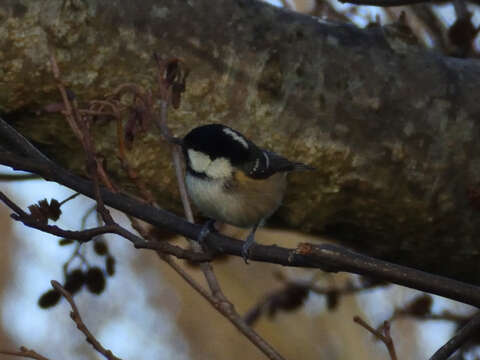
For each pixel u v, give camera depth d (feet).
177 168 15.96
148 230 20.13
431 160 18.76
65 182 14.46
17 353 12.25
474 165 18.93
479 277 20.31
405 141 18.66
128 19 17.62
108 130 17.95
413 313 22.94
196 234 14.67
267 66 18.38
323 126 18.39
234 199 17.37
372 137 18.56
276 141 18.33
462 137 18.89
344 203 19.02
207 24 18.24
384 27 19.71
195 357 35.96
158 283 37.58
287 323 34.96
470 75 19.57
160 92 15.08
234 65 18.25
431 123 18.81
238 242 14.48
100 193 13.83
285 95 18.38
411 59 19.27
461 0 24.20
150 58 17.70
